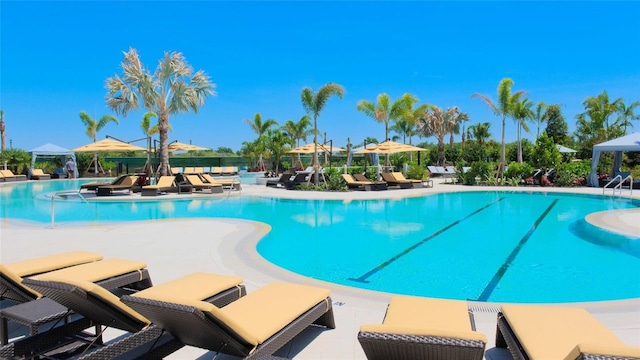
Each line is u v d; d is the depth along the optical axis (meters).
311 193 18.09
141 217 12.13
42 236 8.48
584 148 37.12
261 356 2.63
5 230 9.20
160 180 18.28
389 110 25.53
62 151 29.59
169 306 2.53
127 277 3.99
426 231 10.15
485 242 8.87
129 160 35.16
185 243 7.73
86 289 2.79
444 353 2.12
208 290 3.51
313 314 3.43
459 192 19.17
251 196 17.28
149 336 3.00
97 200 15.90
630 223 9.81
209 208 14.16
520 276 6.39
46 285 2.88
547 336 2.68
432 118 40.72
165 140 20.83
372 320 4.09
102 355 2.74
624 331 3.73
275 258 7.61
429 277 6.39
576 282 6.09
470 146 44.06
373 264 7.16
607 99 37.41
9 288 3.52
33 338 3.02
